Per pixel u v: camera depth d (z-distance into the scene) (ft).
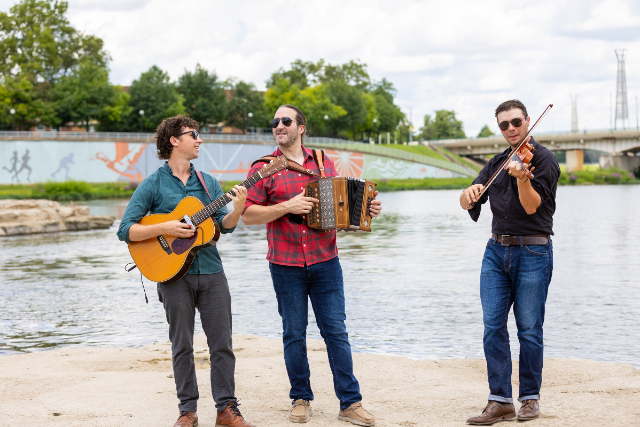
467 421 15.29
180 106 294.05
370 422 15.31
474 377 20.74
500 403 15.46
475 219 17.33
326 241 16.26
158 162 253.65
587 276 51.67
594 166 458.50
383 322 35.37
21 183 232.12
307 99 346.95
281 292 16.34
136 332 34.55
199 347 26.13
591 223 111.65
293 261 16.11
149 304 43.16
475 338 31.45
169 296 15.49
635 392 17.53
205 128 328.08
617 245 76.13
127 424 15.62
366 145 322.34
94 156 242.78
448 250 74.02
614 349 28.96
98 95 280.31
